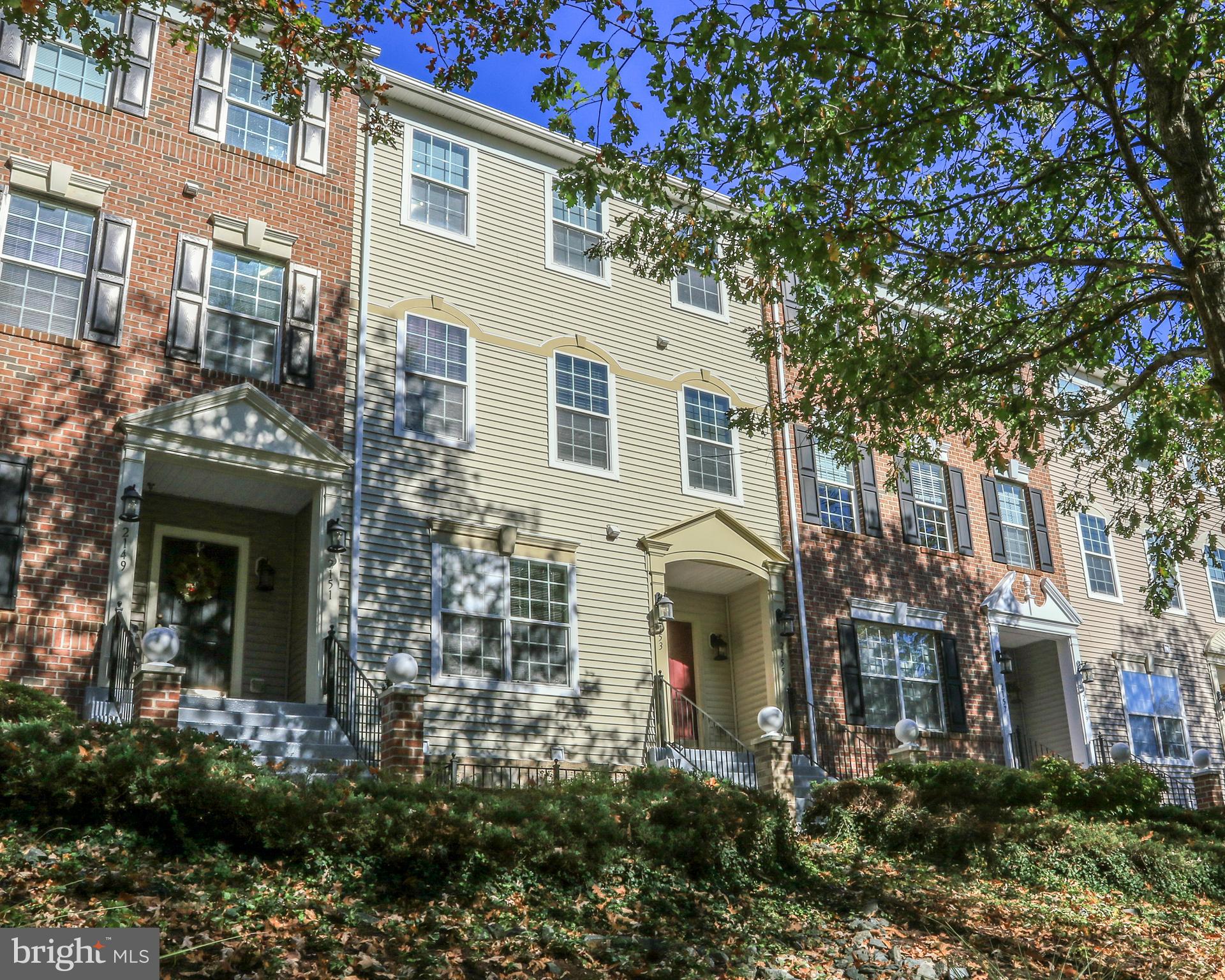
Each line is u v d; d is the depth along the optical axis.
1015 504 23.41
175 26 15.38
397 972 6.73
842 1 8.94
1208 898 13.48
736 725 18.61
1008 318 12.34
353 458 15.09
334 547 14.38
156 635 10.54
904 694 19.78
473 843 8.81
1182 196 10.19
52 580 12.49
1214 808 17.89
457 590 15.48
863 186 10.43
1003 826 13.45
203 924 6.87
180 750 8.81
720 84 9.22
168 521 14.61
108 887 7.15
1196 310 10.17
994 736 20.61
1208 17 10.08
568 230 18.61
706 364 19.44
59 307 13.57
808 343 12.27
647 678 16.80
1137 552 25.38
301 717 13.01
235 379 14.48
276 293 15.37
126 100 14.69
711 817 10.55
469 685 15.10
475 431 16.33
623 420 18.03
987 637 21.34
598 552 16.98
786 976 7.92
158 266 14.33
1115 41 9.43
